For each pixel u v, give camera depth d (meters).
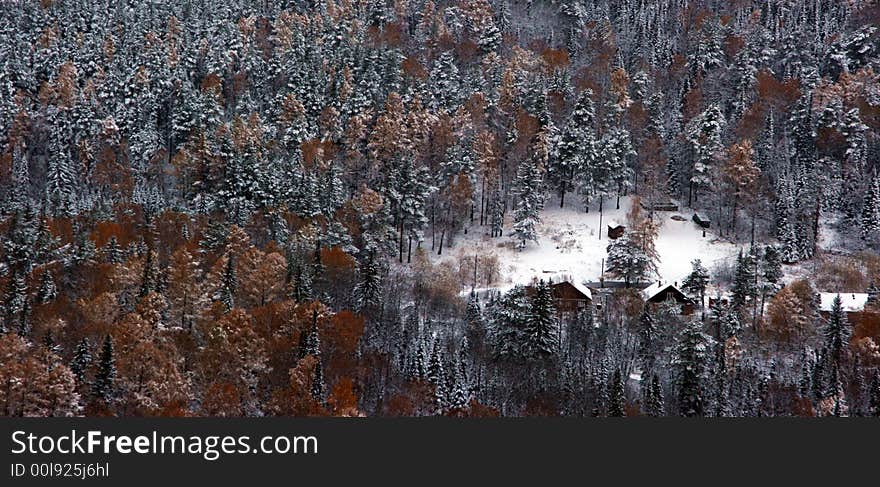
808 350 97.44
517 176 138.12
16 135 148.00
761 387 84.69
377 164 141.50
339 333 82.56
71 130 149.25
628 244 118.44
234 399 69.50
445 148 144.88
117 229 109.19
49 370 69.56
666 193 143.38
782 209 129.38
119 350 74.50
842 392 82.06
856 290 115.44
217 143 140.25
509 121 155.50
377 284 99.31
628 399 82.38
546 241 130.25
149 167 142.00
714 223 136.50
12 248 98.06
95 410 67.94
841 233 133.00
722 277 119.50
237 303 93.12
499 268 121.88
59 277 95.12
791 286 104.81
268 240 116.38
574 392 82.19
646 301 102.31
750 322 103.69
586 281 119.06
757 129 154.00
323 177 129.50
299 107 152.00
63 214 118.38
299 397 70.56
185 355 80.31
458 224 134.12
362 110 154.25
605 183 139.75
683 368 82.50
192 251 106.38
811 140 152.50
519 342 88.81
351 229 120.44
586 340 94.75
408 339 91.25
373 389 79.75
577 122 151.25
